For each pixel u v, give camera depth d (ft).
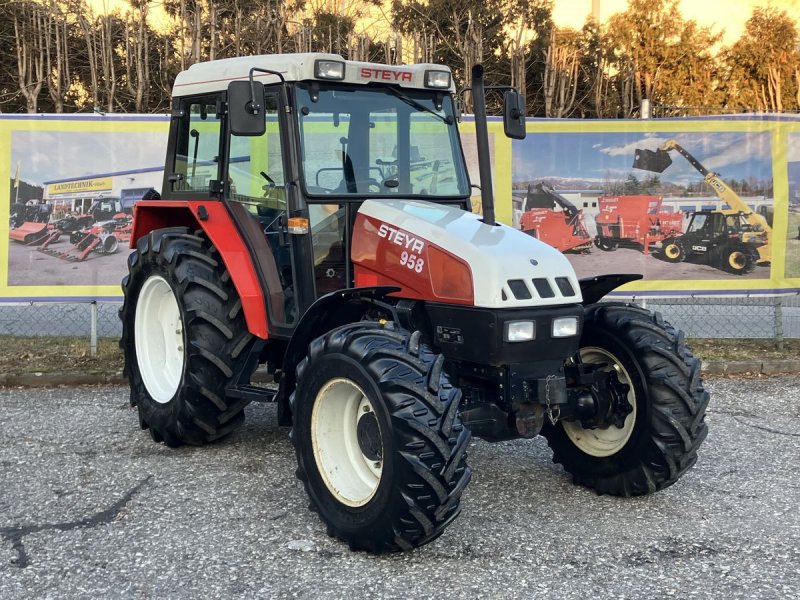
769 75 50.08
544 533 12.67
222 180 16.35
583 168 24.95
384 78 14.83
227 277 15.85
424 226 13.48
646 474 13.71
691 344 26.94
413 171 15.33
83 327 28.81
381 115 14.99
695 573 11.25
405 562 11.60
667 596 10.59
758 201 25.23
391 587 10.82
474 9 39.40
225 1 36.91
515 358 12.34
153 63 38.40
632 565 11.51
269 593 10.63
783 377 23.58
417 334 11.96
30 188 23.29
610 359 14.46
